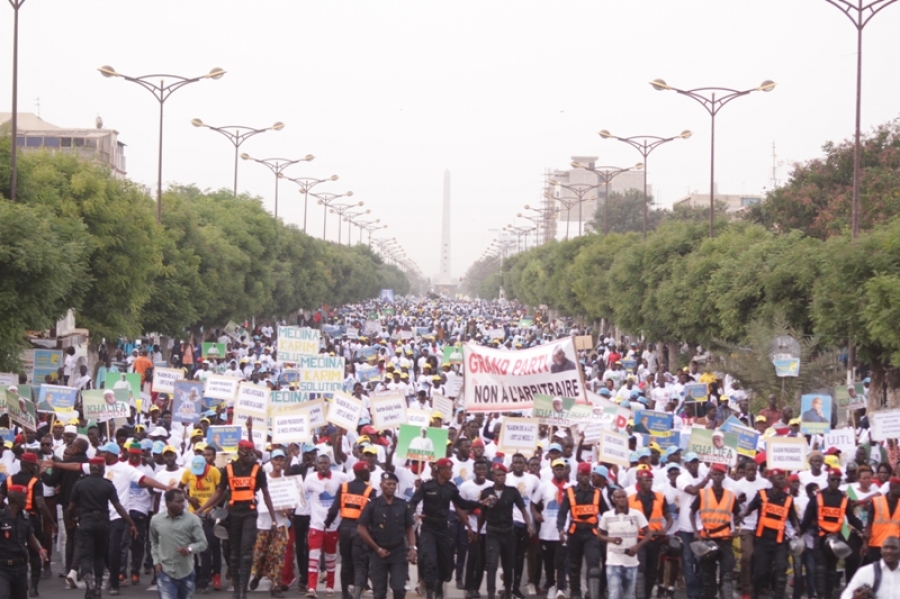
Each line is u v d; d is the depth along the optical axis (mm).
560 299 80500
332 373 23516
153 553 13445
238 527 15359
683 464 16812
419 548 15359
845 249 29484
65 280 28031
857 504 15828
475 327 65125
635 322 51094
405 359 38406
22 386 21875
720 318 37219
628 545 14836
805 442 16750
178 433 21391
